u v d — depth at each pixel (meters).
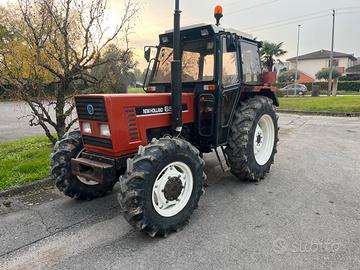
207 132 3.79
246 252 2.51
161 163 2.71
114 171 2.92
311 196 3.64
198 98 3.71
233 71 3.90
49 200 3.70
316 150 5.93
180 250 2.57
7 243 2.75
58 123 5.49
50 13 4.66
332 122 9.77
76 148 3.44
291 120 10.53
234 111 3.99
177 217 2.87
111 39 5.36
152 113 3.15
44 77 5.38
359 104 12.95
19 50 4.86
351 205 3.36
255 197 3.65
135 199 2.56
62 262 2.46
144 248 2.62
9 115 13.54
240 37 3.96
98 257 2.51
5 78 4.72
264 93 4.83
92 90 5.72
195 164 3.02
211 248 2.58
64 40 4.99
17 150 5.89
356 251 2.48
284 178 4.32
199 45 3.71
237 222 3.03
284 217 3.10
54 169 3.42
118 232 2.92
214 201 3.56
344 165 4.88
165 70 4.05
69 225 3.07
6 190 3.81
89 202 3.64
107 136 2.87
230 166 4.00
